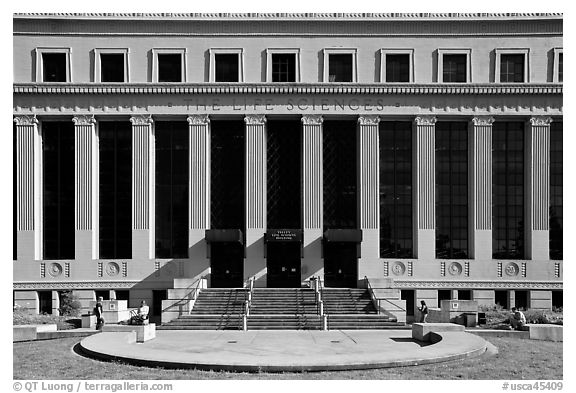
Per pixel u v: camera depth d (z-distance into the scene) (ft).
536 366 80.18
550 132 160.04
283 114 158.61
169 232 160.25
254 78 159.84
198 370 75.97
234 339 107.86
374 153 157.99
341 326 127.34
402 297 157.38
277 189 161.07
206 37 160.15
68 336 111.75
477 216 156.87
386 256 158.92
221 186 161.27
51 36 158.30
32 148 156.15
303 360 78.13
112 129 160.86
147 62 159.33
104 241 159.63
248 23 160.15
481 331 114.21
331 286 158.20
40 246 157.38
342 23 160.15
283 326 126.52
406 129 160.97
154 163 160.66
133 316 132.16
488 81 159.22
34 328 109.40
